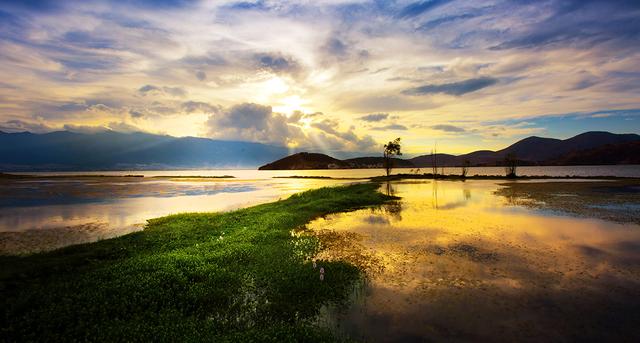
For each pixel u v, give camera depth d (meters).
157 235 20.69
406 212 31.36
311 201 38.31
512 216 28.03
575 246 17.97
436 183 76.62
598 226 23.30
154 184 89.00
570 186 58.88
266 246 17.75
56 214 32.75
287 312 10.38
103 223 27.80
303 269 13.99
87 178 127.25
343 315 10.26
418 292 11.95
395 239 20.20
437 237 20.56
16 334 8.52
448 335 9.02
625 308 10.48
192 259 14.70
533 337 8.88
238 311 10.50
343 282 12.76
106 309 9.90
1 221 28.64
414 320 9.88
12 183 88.31
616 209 30.94
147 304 10.46
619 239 19.44
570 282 12.73
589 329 9.25
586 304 10.80
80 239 21.88
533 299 11.23
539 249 17.45
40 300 10.36
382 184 73.56
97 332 8.62
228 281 12.53
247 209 32.28
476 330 9.27
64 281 12.42
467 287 12.36
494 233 21.48
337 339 8.74
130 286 11.48
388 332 9.22
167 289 11.51
